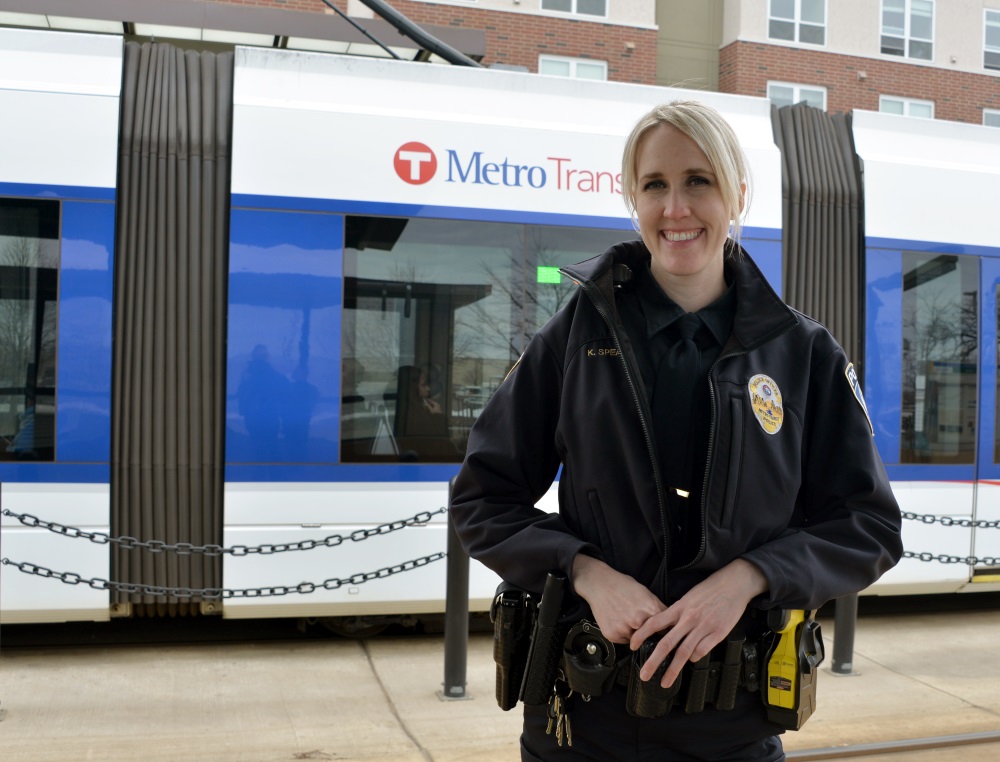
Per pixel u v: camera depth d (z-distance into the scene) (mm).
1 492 4699
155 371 5285
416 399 5504
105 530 5152
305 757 4016
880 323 6289
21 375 5105
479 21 14875
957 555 6340
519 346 5668
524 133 5742
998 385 6512
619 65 15484
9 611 5066
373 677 5137
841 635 5391
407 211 5531
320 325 5383
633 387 1700
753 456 1685
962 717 4695
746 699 1708
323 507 5363
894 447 6250
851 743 4301
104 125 5238
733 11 16203
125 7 7477
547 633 1702
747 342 1738
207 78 5527
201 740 4176
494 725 4430
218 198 5406
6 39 5266
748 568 1624
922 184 6465
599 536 1734
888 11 17000
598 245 5816
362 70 5637
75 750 4012
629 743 1703
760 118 6301
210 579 5309
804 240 6242
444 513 5516
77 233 5176
